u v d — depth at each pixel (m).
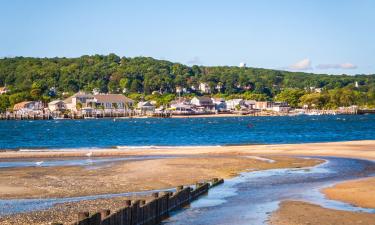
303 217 25.31
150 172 42.62
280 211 26.81
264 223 24.48
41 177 40.16
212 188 35.19
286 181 37.84
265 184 36.59
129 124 186.75
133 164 48.22
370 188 32.78
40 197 31.70
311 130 132.50
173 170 43.84
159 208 26.27
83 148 71.56
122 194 32.84
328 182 36.88
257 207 28.25
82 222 19.78
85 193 33.09
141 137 105.12
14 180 38.56
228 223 24.91
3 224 24.27
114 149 67.69
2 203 29.73
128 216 23.11
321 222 24.27
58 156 58.41
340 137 102.00
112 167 46.19
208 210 28.16
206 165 47.28
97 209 27.59
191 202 30.56
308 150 62.25
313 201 29.38
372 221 24.34
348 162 49.53
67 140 95.44
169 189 34.78
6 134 117.69
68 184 36.56
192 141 90.81
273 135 110.12
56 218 25.56
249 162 49.72
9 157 57.75
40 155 59.09
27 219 25.34
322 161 50.69
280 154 58.25
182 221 25.86
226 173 42.47
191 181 38.16
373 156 54.69
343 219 24.78
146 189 34.72
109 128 151.75
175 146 74.75
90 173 42.25
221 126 163.12
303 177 39.84
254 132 124.19
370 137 101.19
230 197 31.72
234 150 63.09
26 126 169.25
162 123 196.25
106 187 35.41
